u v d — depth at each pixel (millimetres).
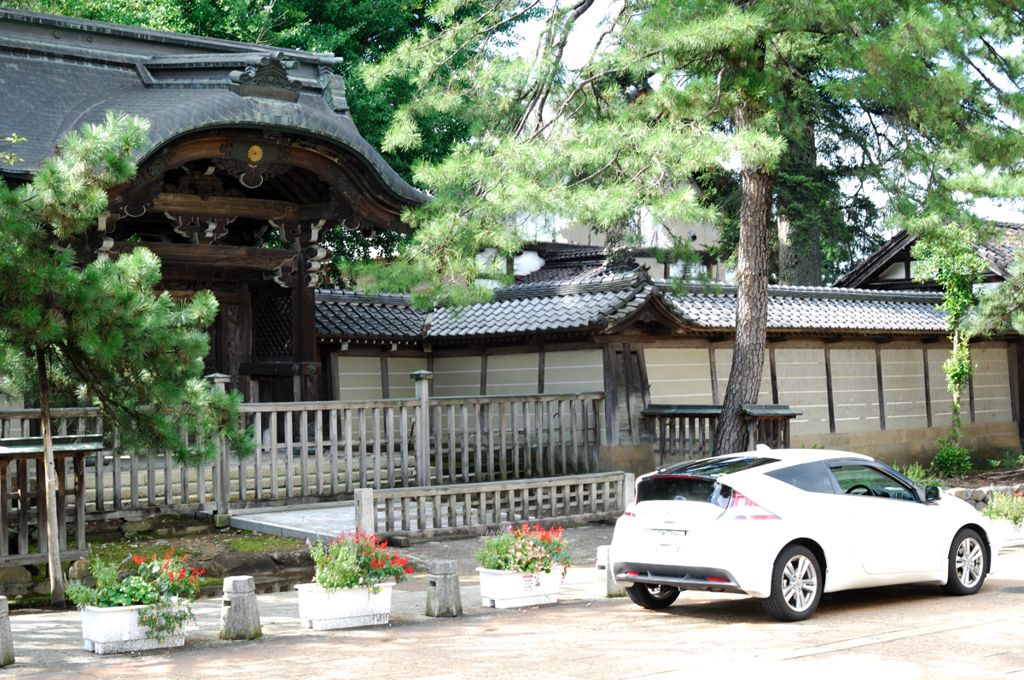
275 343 18078
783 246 30625
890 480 10750
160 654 8406
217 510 14398
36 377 11016
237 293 18359
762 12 14320
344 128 16391
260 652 8391
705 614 10000
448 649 8398
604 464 18562
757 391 16734
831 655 7949
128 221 17516
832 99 20016
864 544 10008
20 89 15453
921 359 25391
